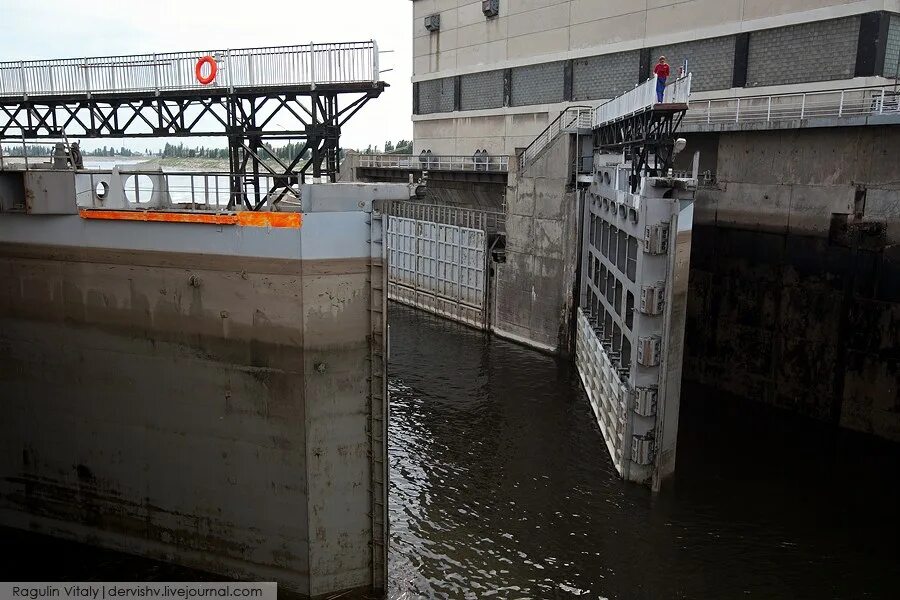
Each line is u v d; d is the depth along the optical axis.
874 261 21.84
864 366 22.45
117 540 15.39
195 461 14.28
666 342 18.17
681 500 18.55
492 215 38.12
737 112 26.22
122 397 14.65
